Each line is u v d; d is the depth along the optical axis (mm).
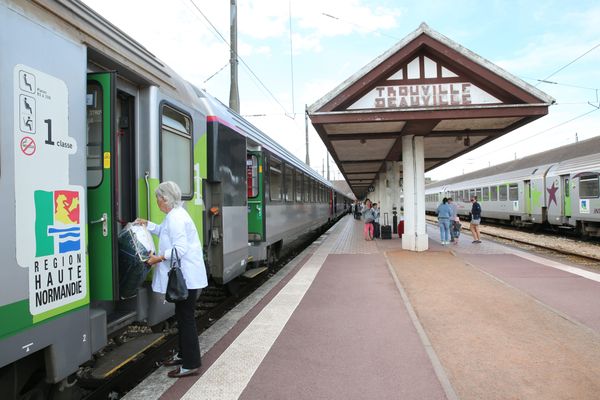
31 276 2766
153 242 4184
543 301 7215
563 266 10773
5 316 2570
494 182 28500
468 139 13094
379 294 7863
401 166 21266
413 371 4410
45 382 3193
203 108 5984
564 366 4504
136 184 4277
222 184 6348
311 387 4062
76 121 3240
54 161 2992
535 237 20328
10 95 2648
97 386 4352
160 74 4688
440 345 5180
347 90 10789
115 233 3537
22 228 2701
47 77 2967
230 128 6855
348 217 49406
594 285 8445
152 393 3963
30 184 2775
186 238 4160
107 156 3525
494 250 14031
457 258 12156
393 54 10625
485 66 10430
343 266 11141
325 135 12875
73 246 3152
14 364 2934
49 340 2926
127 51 4109
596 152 17844
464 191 35312
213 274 6324
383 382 4156
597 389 3971
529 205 23734
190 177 5352
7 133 2611
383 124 12023
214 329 5898
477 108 10633
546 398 3809
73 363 3160
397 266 10938
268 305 7160
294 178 13914
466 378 4238
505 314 6445
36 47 2879
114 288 3529
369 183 44594
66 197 3092
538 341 5270
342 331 5738
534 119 11000
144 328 6070
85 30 3455
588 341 5258
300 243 17375
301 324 6066
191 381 4219
